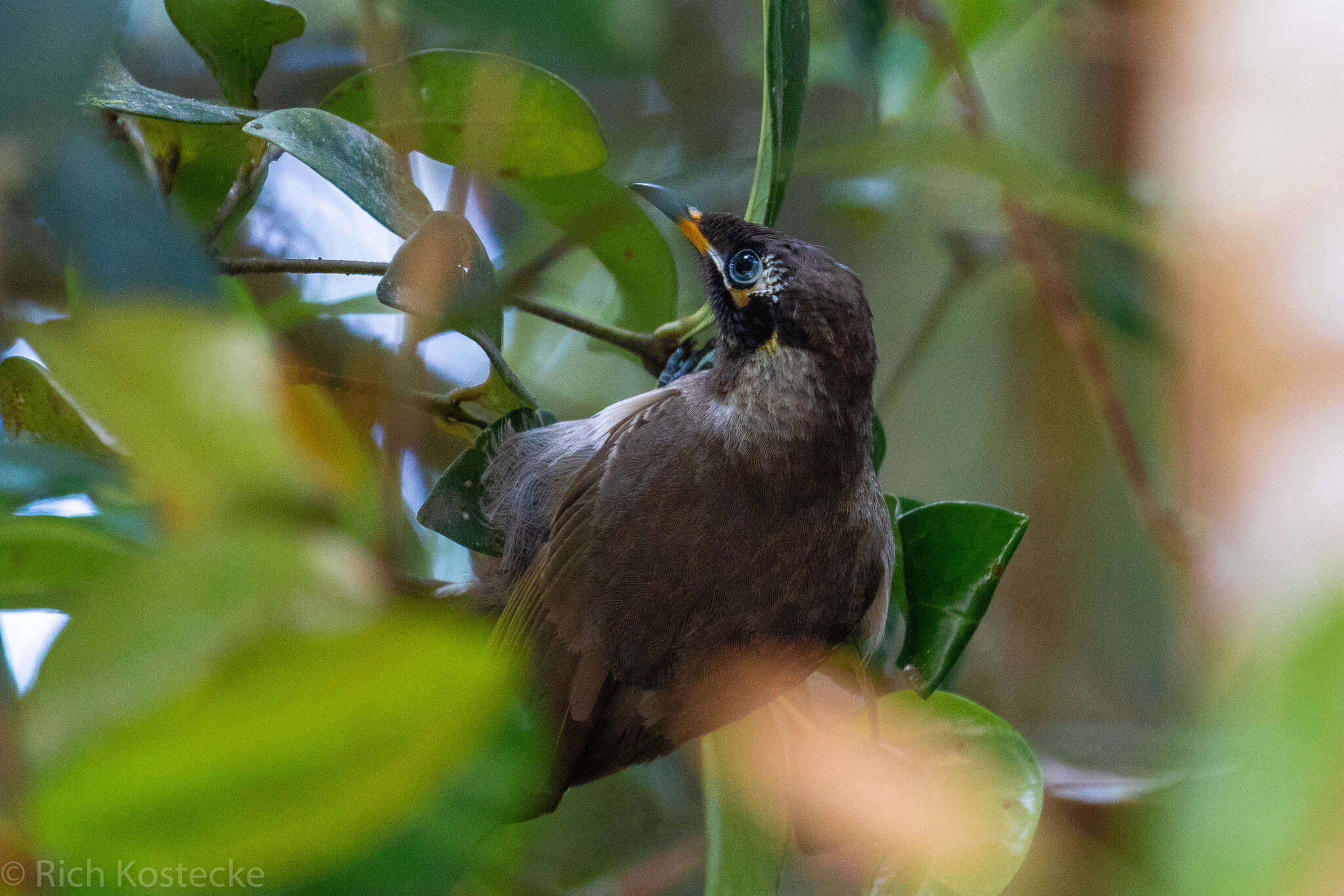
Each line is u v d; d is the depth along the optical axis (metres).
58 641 1.53
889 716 5.37
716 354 6.46
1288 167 5.00
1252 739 1.41
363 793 1.49
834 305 6.09
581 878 7.50
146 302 1.96
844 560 6.00
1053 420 10.52
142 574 1.57
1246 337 4.90
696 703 5.76
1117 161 8.70
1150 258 8.05
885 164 6.41
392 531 2.45
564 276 7.69
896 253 10.50
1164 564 9.75
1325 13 5.16
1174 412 7.42
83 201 2.40
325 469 2.41
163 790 1.49
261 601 1.56
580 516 6.01
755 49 8.38
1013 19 7.28
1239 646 1.58
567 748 5.82
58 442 4.26
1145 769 7.43
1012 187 6.64
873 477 6.30
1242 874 1.36
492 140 4.30
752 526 5.89
